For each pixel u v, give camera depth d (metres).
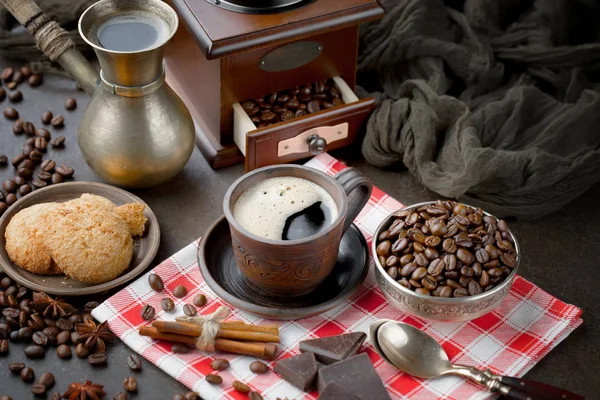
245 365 0.97
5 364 0.98
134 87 1.04
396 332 0.97
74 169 1.13
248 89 1.12
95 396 0.95
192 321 0.97
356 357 0.95
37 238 1.01
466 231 0.99
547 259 1.07
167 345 0.98
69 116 1.18
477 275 0.97
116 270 1.01
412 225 1.00
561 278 1.06
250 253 0.97
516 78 1.23
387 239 1.00
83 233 1.00
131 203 1.05
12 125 1.17
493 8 1.23
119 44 1.04
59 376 0.97
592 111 1.14
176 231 1.09
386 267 0.98
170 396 0.96
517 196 1.10
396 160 1.14
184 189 1.12
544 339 0.99
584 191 1.11
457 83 1.23
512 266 0.97
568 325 0.99
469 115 1.13
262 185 1.00
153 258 1.03
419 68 1.22
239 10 1.09
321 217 0.98
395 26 1.21
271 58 1.10
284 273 0.97
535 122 1.17
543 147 1.14
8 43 1.21
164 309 1.00
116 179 1.09
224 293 0.98
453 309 0.96
